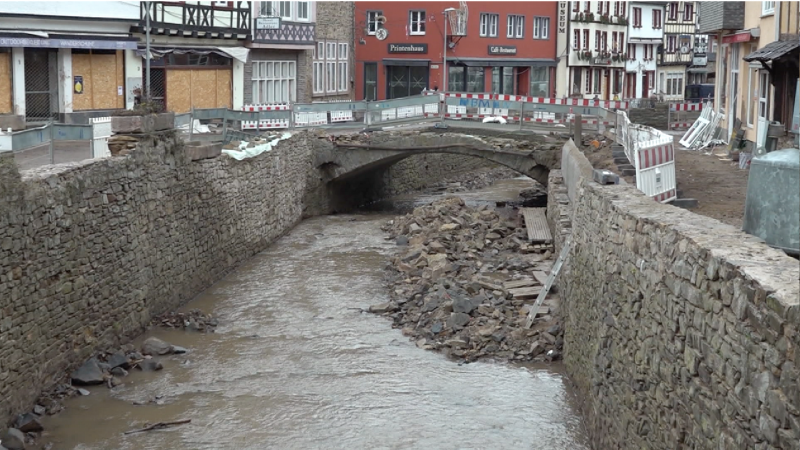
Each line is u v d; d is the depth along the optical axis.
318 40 48.62
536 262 21.81
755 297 6.80
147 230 18.14
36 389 13.91
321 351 16.80
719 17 28.80
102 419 13.75
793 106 22.38
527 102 31.30
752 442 6.80
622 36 69.00
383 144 30.66
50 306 14.34
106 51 34.75
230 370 15.83
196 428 13.49
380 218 30.58
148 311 18.14
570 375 14.80
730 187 18.58
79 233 15.35
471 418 13.70
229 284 21.59
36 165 18.16
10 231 13.08
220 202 22.12
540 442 12.81
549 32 60.84
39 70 32.59
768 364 6.57
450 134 30.83
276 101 45.25
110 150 17.81
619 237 10.96
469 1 54.16
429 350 16.80
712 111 30.61
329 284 21.44
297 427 13.53
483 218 27.47
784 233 9.69
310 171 30.14
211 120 29.92
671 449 8.70
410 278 21.42
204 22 39.09
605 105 32.41
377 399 14.51
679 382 8.52
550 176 27.27
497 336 16.66
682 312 8.45
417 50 53.25
